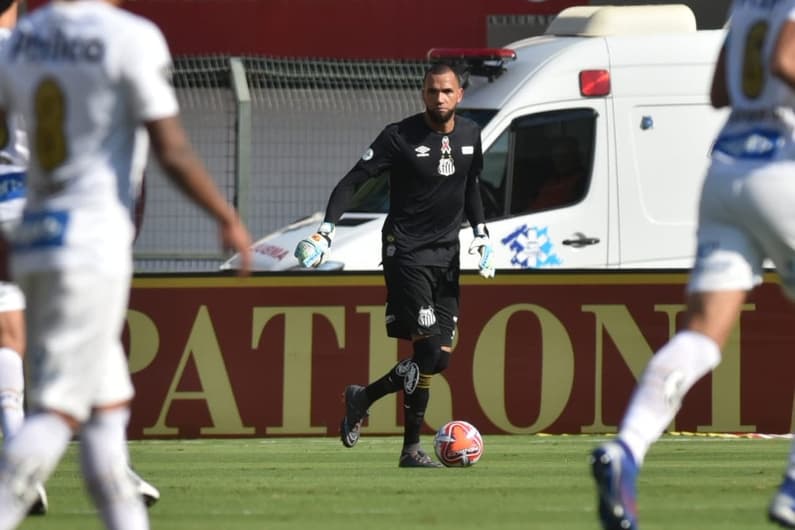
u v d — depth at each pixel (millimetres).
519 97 48375
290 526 22094
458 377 43344
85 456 16391
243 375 43156
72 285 15297
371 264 46406
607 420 43781
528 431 43562
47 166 15484
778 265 18375
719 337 18141
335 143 61781
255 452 38188
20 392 23703
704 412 43938
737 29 18719
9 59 15812
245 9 72938
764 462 34781
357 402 34844
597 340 43781
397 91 61938
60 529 21609
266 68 60062
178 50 72875
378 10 73500
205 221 60125
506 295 43531
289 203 61969
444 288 33781
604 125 48344
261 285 43250
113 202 15562
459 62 49156
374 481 29969
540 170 48188
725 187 18125
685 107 48625
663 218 48344
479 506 25078
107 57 15297
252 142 61312
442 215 33562
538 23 73438
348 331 43375
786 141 18078
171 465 34312
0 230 19188
